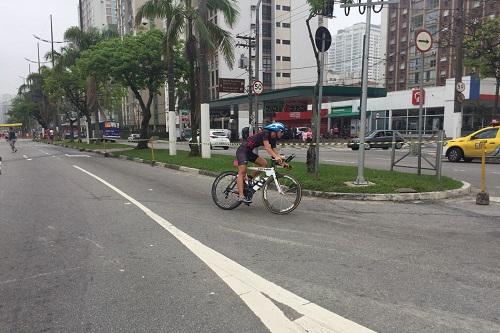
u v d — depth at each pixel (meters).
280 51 75.56
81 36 38.94
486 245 5.84
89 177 14.12
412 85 73.81
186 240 6.15
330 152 27.67
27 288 4.46
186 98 57.97
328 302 4.04
